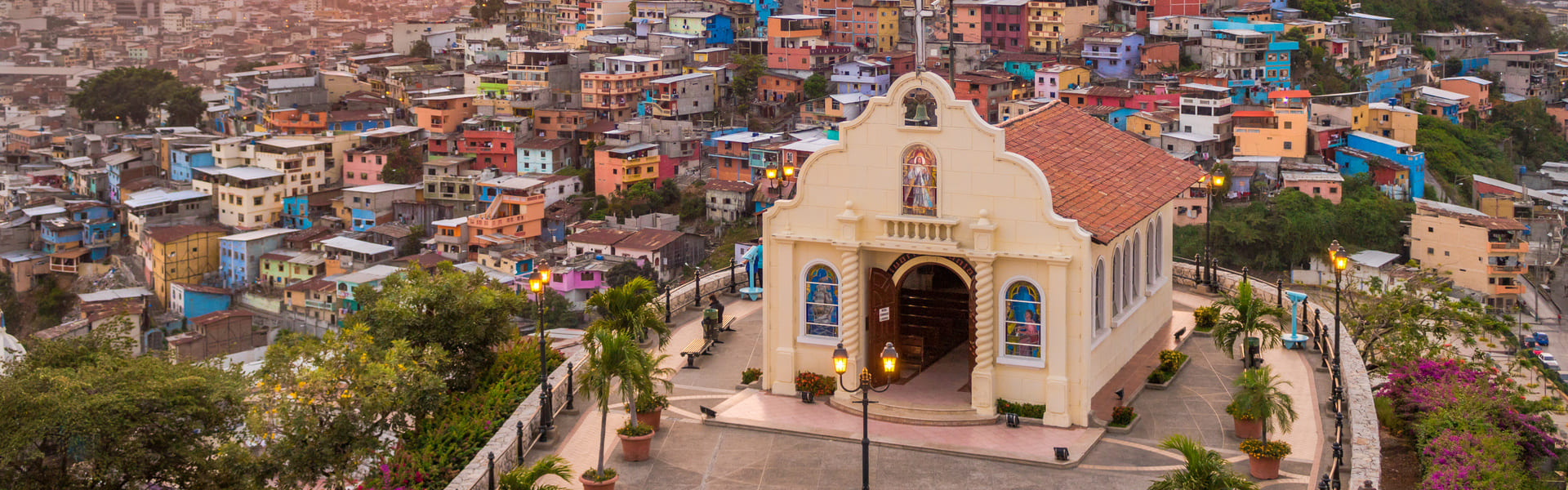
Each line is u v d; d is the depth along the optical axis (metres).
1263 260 139.62
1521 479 42.44
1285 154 157.12
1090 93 171.25
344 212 174.00
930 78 40.97
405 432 44.97
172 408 43.88
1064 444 39.59
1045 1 198.62
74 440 43.06
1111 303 44.75
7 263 178.00
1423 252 137.75
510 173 183.88
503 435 39.91
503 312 50.75
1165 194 47.75
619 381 42.88
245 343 140.12
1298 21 193.25
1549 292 137.12
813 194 43.09
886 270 43.28
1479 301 132.12
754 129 192.00
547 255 151.25
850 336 43.12
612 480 36.56
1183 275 60.09
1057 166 44.88
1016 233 40.81
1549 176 180.00
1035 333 41.28
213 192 183.12
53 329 143.00
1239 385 39.19
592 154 183.25
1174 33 188.75
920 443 39.91
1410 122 166.62
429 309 49.91
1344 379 44.44
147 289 166.25
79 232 182.50
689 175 176.62
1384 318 57.69
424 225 170.50
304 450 43.03
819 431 40.97
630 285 46.69
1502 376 53.22
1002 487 37.28
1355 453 37.91
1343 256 44.12
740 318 53.44
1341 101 174.62
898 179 41.88
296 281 159.00
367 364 44.03
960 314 45.25
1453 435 40.47
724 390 45.12
